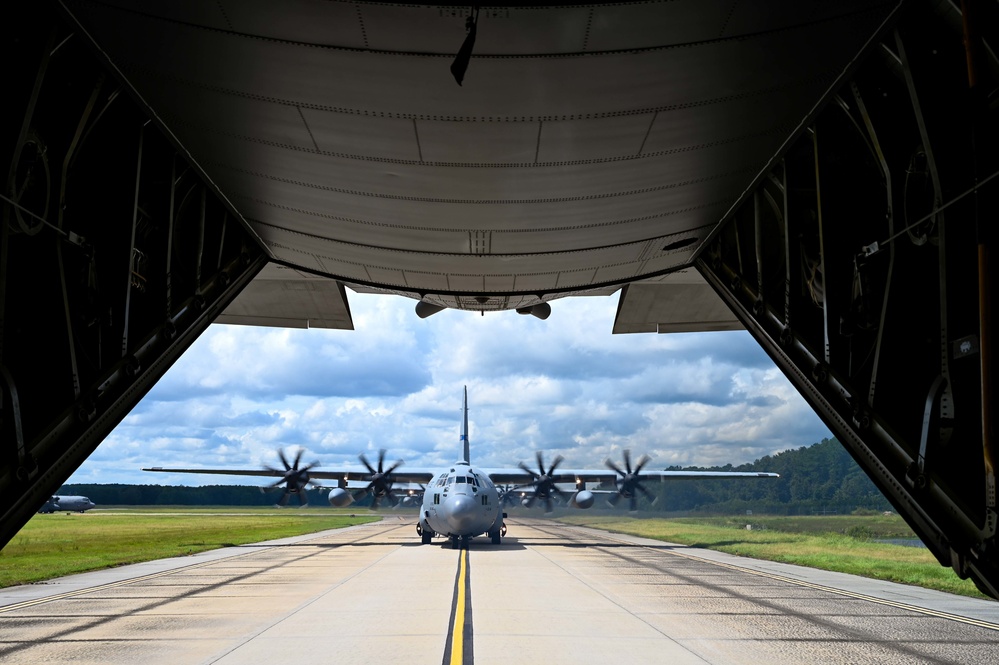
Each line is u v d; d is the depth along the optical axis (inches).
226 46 357.4
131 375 468.1
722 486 5260.8
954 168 351.6
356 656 386.3
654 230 631.2
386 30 335.0
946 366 354.6
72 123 399.9
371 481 1657.2
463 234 606.2
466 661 373.7
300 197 553.0
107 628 479.8
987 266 302.0
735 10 326.0
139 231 547.5
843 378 471.2
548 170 481.7
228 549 1326.3
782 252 610.2
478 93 388.2
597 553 1175.6
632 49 351.3
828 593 663.1
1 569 921.5
